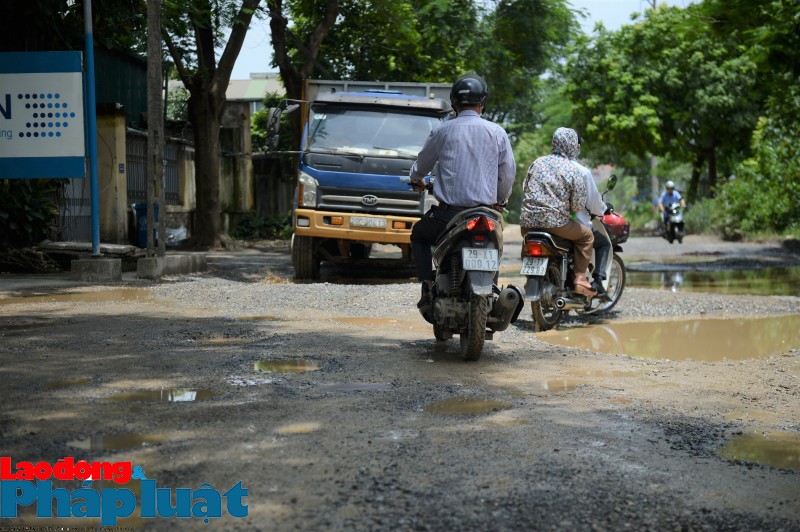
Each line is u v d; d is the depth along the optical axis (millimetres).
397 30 23969
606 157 44781
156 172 12898
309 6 24391
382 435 4031
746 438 4152
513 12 28312
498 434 4086
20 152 12422
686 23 19438
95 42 16844
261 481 3336
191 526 2896
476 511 3064
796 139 24891
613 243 9281
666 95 36656
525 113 59812
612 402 4871
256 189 30219
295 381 5258
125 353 6168
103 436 3949
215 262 16766
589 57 36938
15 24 14555
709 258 18484
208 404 4605
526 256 7973
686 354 6812
